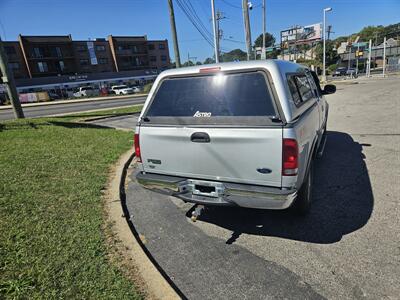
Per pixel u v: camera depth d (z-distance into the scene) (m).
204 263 2.90
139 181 3.55
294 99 3.11
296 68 3.95
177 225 3.68
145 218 3.88
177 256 3.04
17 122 10.48
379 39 98.50
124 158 6.30
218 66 3.15
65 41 64.00
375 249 2.93
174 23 14.32
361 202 3.92
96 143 7.51
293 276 2.65
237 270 2.78
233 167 2.91
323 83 33.00
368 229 3.29
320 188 4.45
